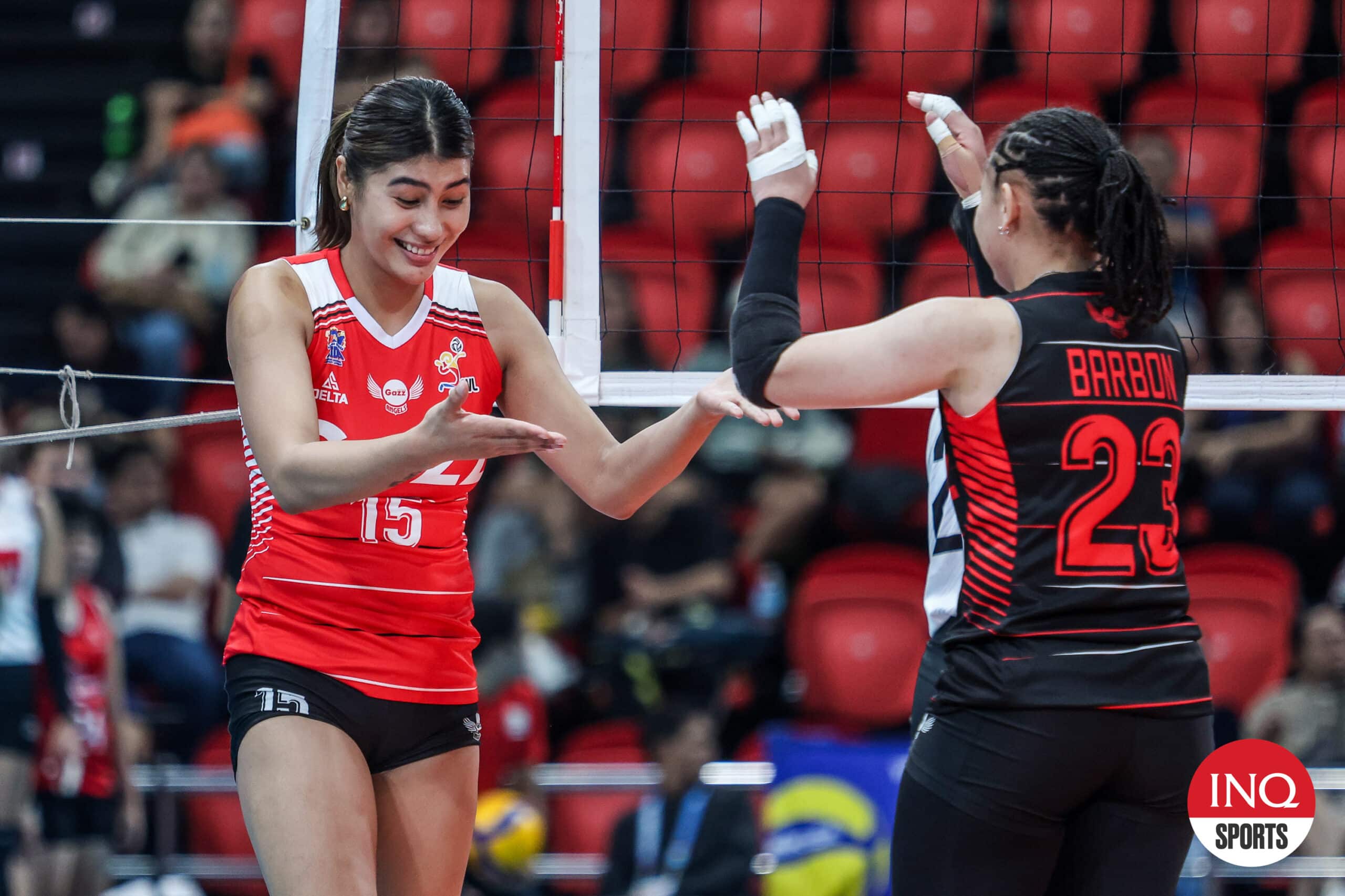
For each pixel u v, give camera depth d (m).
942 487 7.83
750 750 17.09
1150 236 6.29
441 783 7.18
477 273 20.56
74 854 16.08
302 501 6.29
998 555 6.15
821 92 23.23
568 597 18.34
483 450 5.98
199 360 22.12
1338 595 18.09
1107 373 6.17
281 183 23.50
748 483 20.12
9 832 15.67
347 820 6.67
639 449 7.19
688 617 17.66
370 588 6.93
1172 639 6.20
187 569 18.83
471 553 18.78
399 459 6.01
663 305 21.53
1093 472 6.10
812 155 6.91
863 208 22.11
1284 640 18.53
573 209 9.30
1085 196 6.28
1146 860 6.25
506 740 15.62
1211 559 19.08
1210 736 6.38
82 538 16.67
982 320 6.15
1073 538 6.08
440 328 7.14
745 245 22.20
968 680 6.20
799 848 15.25
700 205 22.58
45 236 25.00
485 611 16.23
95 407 20.17
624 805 16.56
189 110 24.64
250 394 6.66
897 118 22.73
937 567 7.77
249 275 6.92
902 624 18.42
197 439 21.28
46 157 26.31
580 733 17.11
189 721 17.97
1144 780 6.16
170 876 16.06
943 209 22.16
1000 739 6.08
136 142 26.09
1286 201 22.23
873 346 6.19
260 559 7.02
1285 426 19.55
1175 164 21.00
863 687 18.16
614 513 7.43
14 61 27.50
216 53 26.25
